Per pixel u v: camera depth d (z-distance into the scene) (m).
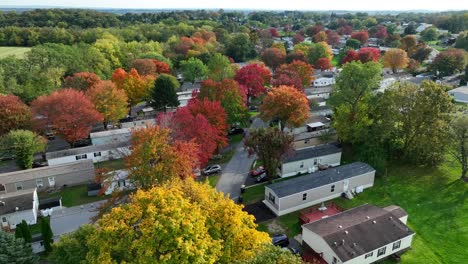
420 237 41.34
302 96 65.25
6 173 54.97
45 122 63.00
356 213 41.34
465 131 50.66
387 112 56.59
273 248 25.50
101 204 46.44
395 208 43.50
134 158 38.69
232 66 115.25
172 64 128.12
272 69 132.62
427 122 54.53
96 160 63.56
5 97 65.75
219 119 58.94
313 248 37.97
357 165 52.81
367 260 36.06
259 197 50.06
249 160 61.81
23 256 32.50
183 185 30.42
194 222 25.05
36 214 47.28
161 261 22.86
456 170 55.84
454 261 37.38
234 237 27.41
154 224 23.70
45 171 55.31
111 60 117.12
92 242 25.61
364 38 190.25
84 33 153.00
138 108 94.69
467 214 45.31
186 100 97.00
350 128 58.50
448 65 117.75
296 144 64.06
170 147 39.94
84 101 64.12
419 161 57.09
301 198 46.69
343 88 60.78
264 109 65.25
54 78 88.06
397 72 128.38
